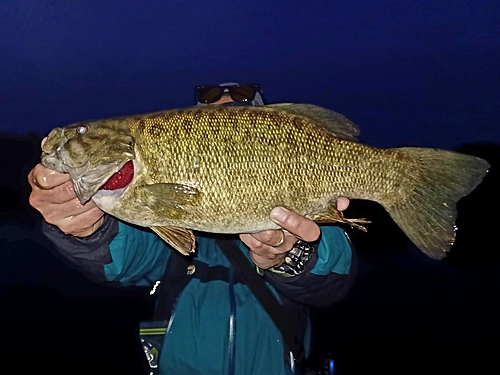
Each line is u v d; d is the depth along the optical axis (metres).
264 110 0.51
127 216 0.51
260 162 0.50
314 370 0.60
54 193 0.47
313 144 0.51
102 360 1.17
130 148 0.50
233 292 0.58
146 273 0.61
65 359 1.17
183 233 0.53
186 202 0.49
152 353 0.58
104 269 0.56
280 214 0.49
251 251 0.54
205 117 0.50
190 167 0.49
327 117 0.52
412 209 0.56
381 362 1.13
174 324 0.58
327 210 0.53
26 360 1.16
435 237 0.55
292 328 0.58
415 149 0.55
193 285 0.59
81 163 0.49
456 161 0.55
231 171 0.49
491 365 1.11
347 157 0.52
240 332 0.56
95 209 0.50
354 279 0.61
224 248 0.59
